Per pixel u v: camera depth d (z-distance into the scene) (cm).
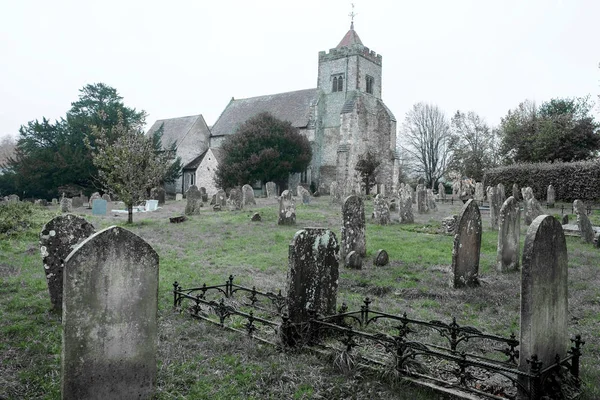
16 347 592
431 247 1427
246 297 882
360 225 1284
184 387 499
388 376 512
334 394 491
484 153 5431
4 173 4666
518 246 1152
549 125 3762
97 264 429
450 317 774
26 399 459
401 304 853
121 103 4781
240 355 586
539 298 479
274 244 1527
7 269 1055
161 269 1125
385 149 5412
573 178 2889
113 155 2075
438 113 6631
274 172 4644
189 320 726
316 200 3512
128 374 453
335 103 5400
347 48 5338
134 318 455
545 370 460
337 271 696
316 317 626
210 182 5122
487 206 2686
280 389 498
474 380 514
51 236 752
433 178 6600
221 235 1716
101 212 2542
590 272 1079
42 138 4650
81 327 422
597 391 483
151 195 3300
